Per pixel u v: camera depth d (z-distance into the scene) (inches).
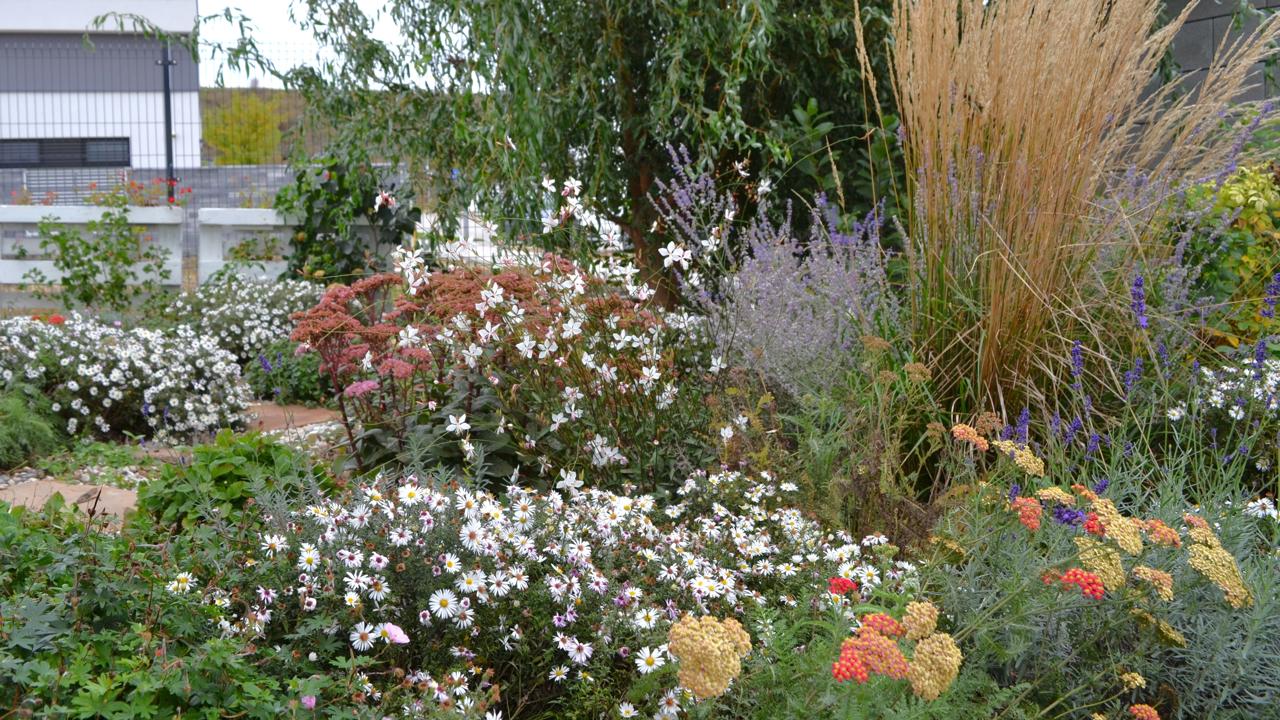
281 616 80.7
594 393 131.3
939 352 143.3
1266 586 85.7
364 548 85.7
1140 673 84.4
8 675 60.9
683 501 121.1
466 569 84.7
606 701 79.4
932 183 146.9
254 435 130.9
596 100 254.8
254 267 349.7
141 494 120.8
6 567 79.0
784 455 126.0
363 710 68.4
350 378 153.1
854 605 85.9
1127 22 141.9
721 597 94.2
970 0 147.7
